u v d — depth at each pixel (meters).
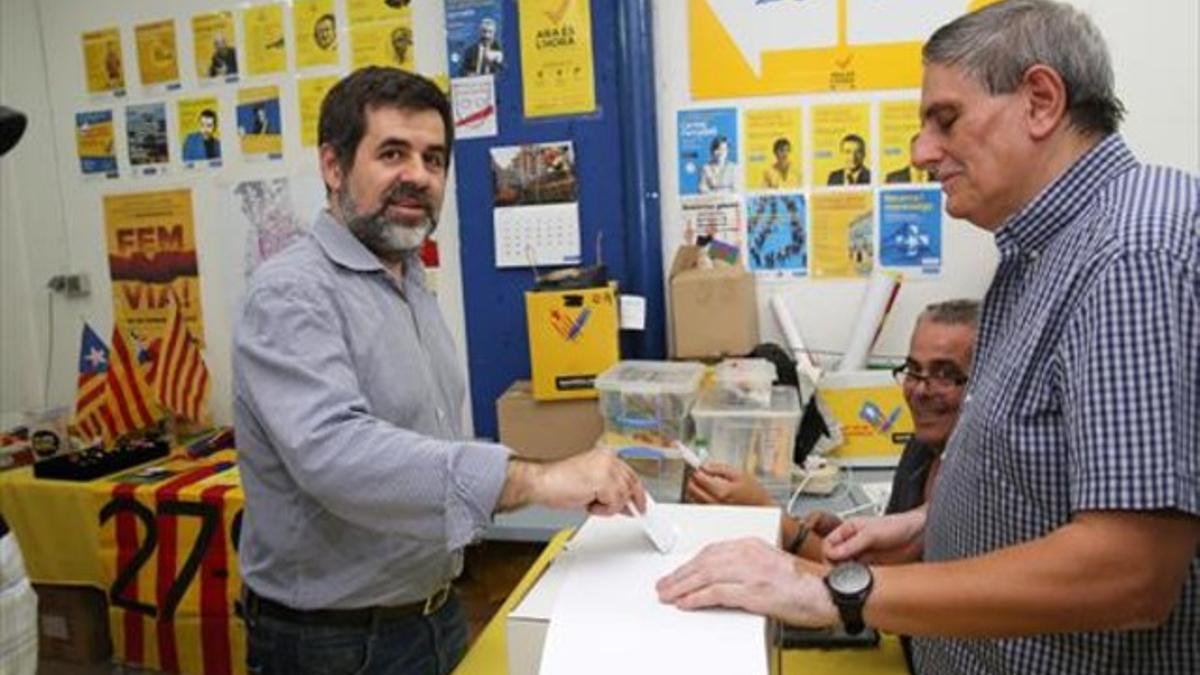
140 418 3.00
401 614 1.47
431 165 1.49
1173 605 0.83
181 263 3.24
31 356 3.48
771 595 0.88
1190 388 0.78
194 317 3.26
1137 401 0.77
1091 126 0.93
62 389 3.47
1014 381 0.91
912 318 2.66
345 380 1.26
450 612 1.59
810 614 0.87
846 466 2.37
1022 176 0.94
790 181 2.68
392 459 1.15
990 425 0.94
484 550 2.50
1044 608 0.80
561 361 2.44
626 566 1.00
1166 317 0.78
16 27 3.28
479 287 2.88
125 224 3.29
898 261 2.65
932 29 2.53
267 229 3.12
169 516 2.54
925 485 1.75
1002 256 1.01
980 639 0.94
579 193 2.75
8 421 3.18
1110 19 2.44
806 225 2.69
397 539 1.39
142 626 2.61
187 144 3.17
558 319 2.43
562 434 2.47
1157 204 0.84
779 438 2.16
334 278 1.38
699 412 2.19
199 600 2.53
